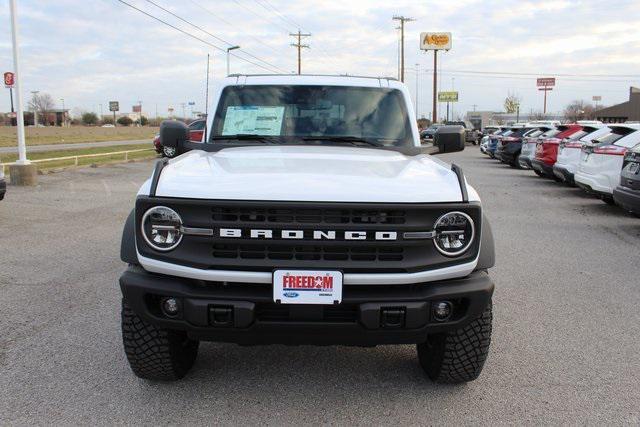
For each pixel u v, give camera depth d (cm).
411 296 309
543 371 405
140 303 316
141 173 1861
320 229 299
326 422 332
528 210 1191
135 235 317
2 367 398
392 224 303
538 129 2092
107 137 5484
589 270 695
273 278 302
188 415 338
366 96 474
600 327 496
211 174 331
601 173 1158
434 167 371
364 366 410
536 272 684
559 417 341
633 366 415
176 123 437
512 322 507
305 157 380
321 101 468
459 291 314
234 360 417
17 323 482
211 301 305
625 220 1072
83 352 424
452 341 348
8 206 1112
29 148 3200
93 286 591
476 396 367
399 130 459
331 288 302
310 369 404
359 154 402
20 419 330
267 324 306
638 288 619
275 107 465
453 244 313
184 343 378
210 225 302
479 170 2295
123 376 387
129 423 328
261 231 300
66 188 1420
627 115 6662
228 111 466
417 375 396
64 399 354
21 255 723
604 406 355
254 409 346
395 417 339
